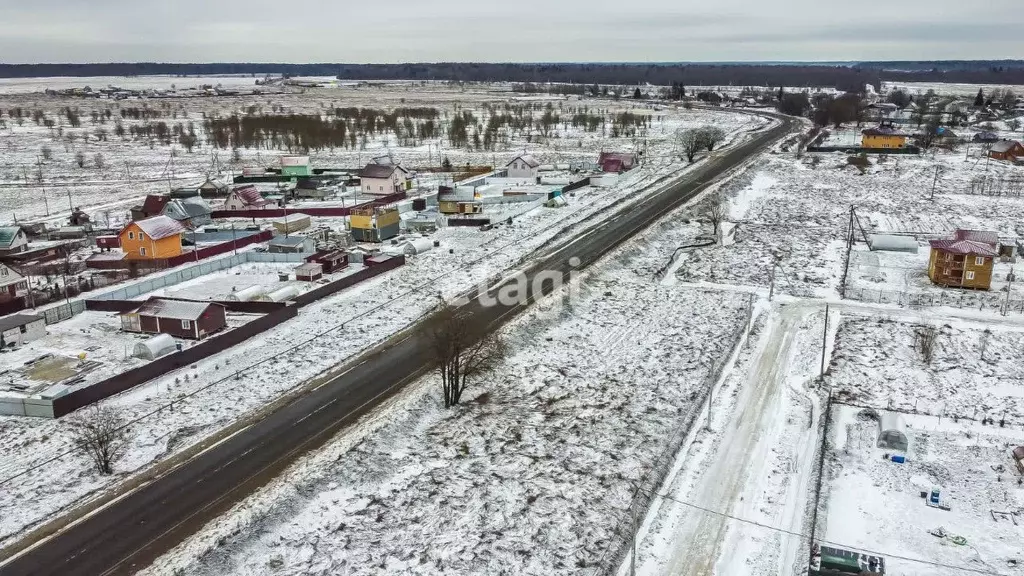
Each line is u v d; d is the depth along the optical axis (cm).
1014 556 3189
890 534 3353
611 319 6294
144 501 3609
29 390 4753
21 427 4350
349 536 3362
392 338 5744
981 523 3434
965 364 5250
